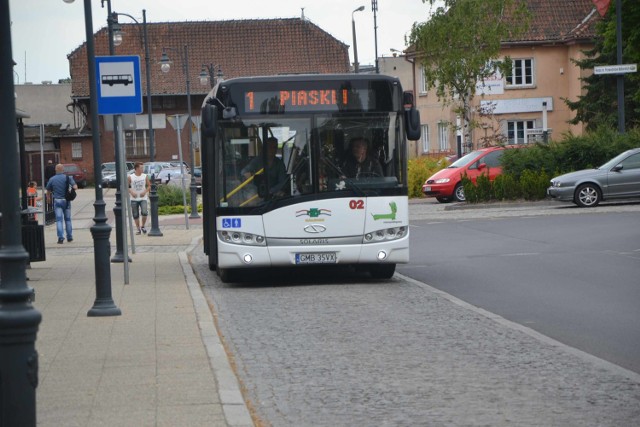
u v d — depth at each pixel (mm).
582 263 21422
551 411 8703
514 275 19750
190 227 39656
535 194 44062
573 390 9523
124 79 18750
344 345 12375
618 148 45031
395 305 15953
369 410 8914
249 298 17500
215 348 11711
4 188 6691
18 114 21594
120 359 11078
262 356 11758
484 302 16234
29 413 6590
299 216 18734
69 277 20906
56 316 14844
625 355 11391
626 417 8445
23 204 22578
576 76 74125
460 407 8938
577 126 74562
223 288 19219
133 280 20047
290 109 18766
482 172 45188
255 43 105500
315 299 17047
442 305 15820
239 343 12719
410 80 100062
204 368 10469
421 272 21016
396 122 18984
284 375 10602
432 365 10953
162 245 30438
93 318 14547
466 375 10359
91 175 103000
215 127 18625
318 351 11992
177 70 103750
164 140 103062
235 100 18750
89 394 9258
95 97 15828
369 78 18906
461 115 64812
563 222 32688
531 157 45781
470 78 64438
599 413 8594
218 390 9344
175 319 14281
